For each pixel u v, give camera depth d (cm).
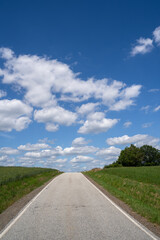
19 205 1088
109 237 593
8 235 619
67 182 2275
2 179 1912
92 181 2380
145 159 9444
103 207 1005
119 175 3103
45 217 823
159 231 654
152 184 2166
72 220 775
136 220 772
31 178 2556
